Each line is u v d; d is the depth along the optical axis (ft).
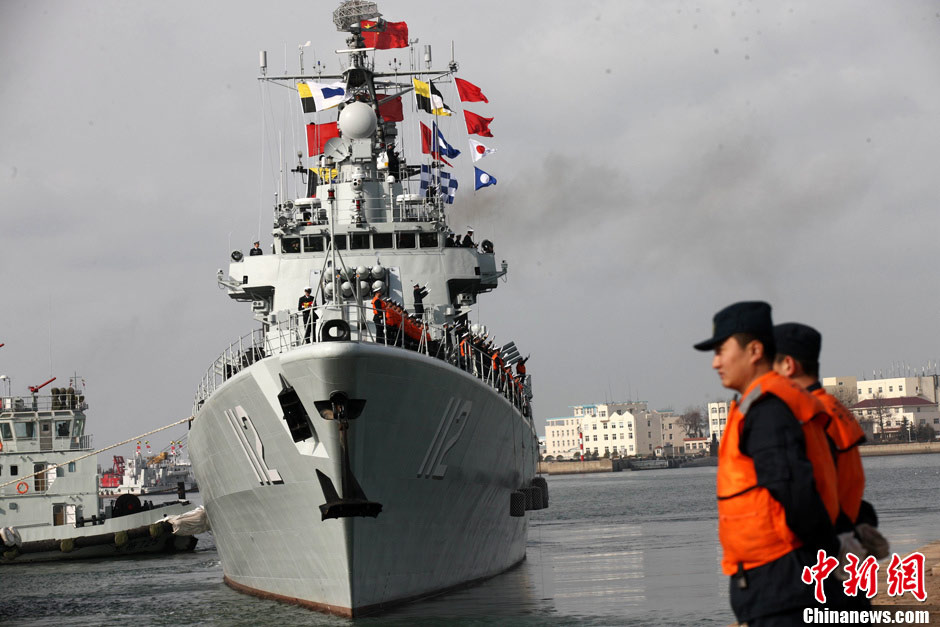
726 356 20.38
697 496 286.87
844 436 22.86
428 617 71.10
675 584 88.63
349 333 65.00
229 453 78.23
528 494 99.66
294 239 93.56
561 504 275.59
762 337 20.15
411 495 71.72
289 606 79.00
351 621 69.26
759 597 19.48
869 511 23.47
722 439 20.20
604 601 78.48
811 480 18.48
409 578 74.59
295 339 78.07
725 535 19.94
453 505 77.97
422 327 79.82
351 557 68.28
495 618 70.85
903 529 142.20
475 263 95.20
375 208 95.61
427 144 113.91
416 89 108.17
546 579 92.68
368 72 103.81
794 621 19.27
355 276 82.07
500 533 93.91
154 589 101.86
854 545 20.51
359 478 66.80
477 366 86.63
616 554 120.37
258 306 97.60
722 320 20.45
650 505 247.70
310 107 104.27
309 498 69.56
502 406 83.56
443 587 80.12
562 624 68.64
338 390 63.77
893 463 489.26
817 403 19.88
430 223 94.27
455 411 72.90
